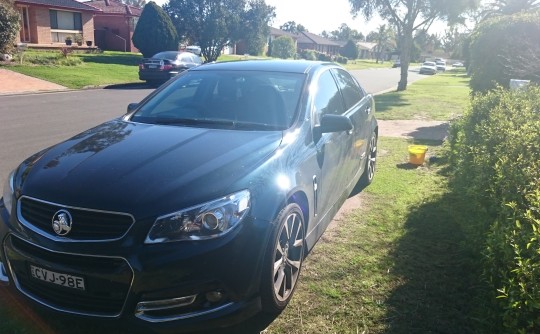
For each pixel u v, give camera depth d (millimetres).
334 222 4848
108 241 2598
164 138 3459
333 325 3068
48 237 2707
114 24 41000
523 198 2961
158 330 2619
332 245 4270
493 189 3408
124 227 2617
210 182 2801
